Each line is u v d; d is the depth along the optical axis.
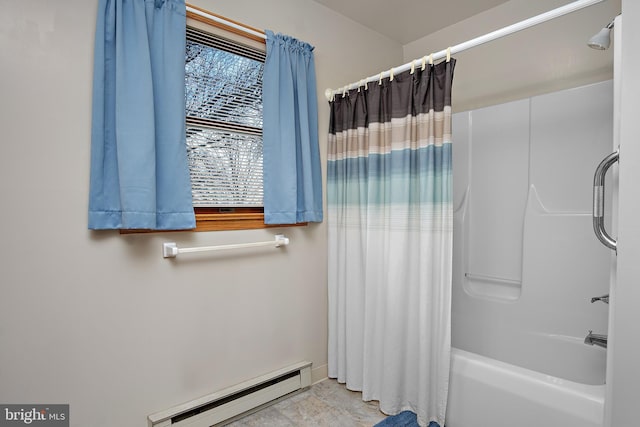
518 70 2.19
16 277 1.21
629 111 0.90
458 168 2.34
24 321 1.22
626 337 0.91
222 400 1.70
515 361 2.03
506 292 2.13
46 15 1.25
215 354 1.71
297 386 2.00
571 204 1.89
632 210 0.90
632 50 0.89
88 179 1.34
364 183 1.96
